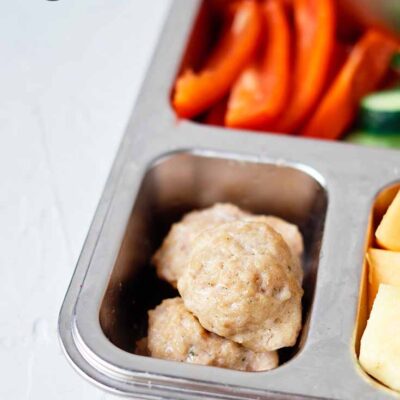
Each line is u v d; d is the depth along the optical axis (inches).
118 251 10.8
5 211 11.9
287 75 13.9
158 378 9.5
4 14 15.5
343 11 15.3
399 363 9.6
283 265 10.2
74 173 12.4
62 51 14.6
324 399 9.3
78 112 13.4
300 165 11.8
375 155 11.8
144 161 11.9
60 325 10.1
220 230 10.6
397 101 13.8
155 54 13.4
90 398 9.8
